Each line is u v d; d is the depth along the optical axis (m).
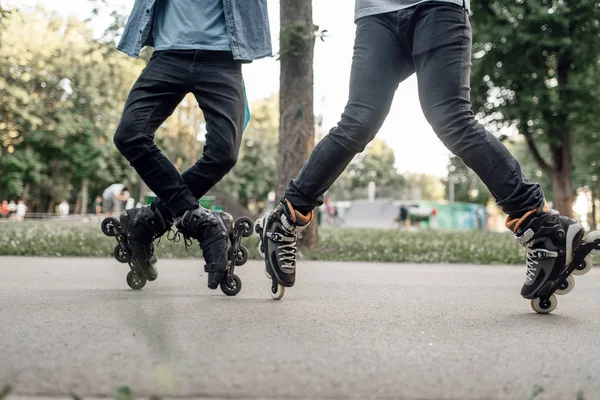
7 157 35.19
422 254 8.52
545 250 2.79
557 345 2.14
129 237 3.43
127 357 1.77
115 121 33.47
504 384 1.60
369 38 2.87
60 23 28.08
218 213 3.29
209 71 3.17
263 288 3.88
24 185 40.62
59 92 33.16
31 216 42.72
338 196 74.06
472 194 63.91
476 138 2.74
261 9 3.24
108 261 6.44
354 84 2.88
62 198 45.81
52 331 2.17
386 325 2.45
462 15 2.75
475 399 1.48
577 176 27.25
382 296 3.57
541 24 16.91
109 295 3.30
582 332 2.41
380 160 78.00
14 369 1.62
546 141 18.28
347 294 3.64
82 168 36.62
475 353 1.97
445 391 1.53
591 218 41.81
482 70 17.94
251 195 47.06
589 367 1.82
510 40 17.25
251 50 3.20
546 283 2.82
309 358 1.82
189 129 31.95
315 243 9.19
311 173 2.95
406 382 1.59
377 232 18.25
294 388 1.51
